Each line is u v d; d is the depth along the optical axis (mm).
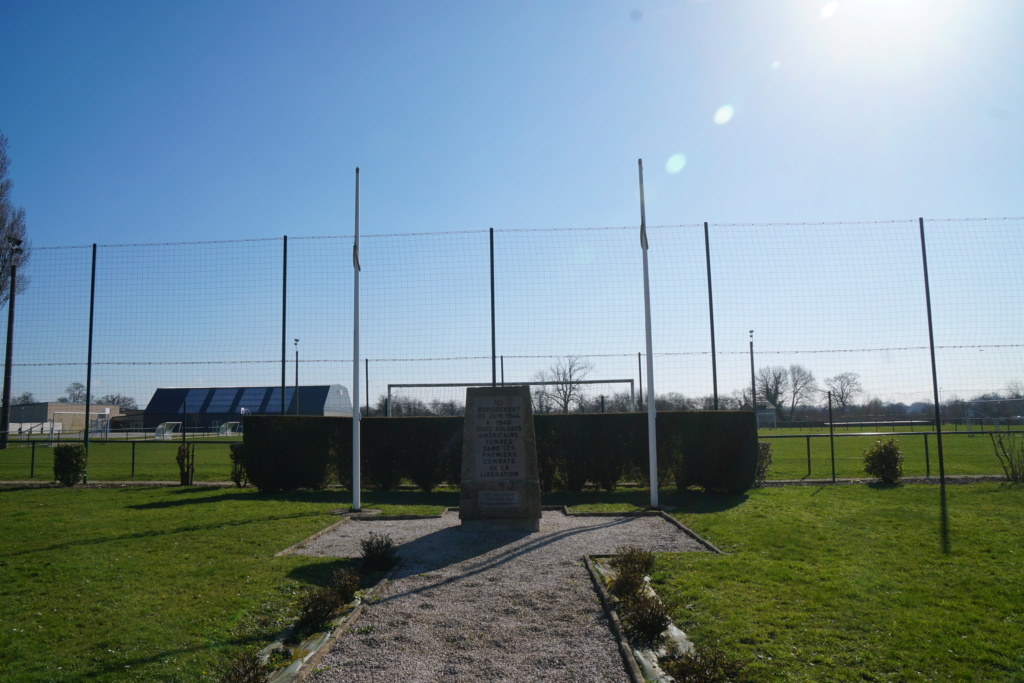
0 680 5145
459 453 16688
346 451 17016
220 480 19953
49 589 7496
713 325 17203
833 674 5188
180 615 6652
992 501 12906
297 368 20797
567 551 9539
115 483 18578
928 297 17016
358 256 13719
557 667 5473
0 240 27406
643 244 13711
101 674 5289
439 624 6480
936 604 6738
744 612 6578
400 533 11055
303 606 6586
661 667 5500
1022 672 5172
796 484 16688
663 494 15578
